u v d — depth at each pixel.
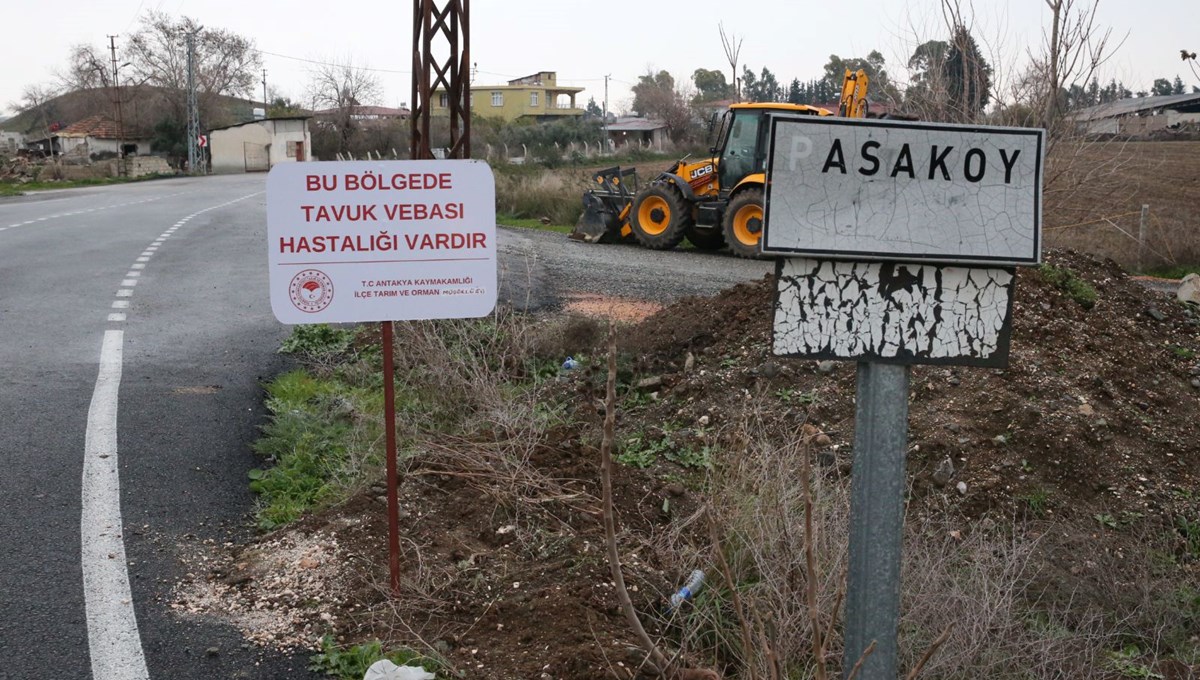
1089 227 19.56
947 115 10.28
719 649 3.92
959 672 3.71
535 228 23.66
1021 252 2.34
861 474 2.45
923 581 3.97
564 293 12.25
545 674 3.62
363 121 67.31
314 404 7.04
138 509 5.14
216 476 5.71
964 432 5.92
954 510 5.39
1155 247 17.84
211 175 66.56
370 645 3.76
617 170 20.83
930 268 2.37
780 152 2.31
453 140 8.05
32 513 5.02
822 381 6.64
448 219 4.02
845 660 2.50
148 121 79.81
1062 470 5.70
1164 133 34.62
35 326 9.50
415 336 7.49
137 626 3.96
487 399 6.35
